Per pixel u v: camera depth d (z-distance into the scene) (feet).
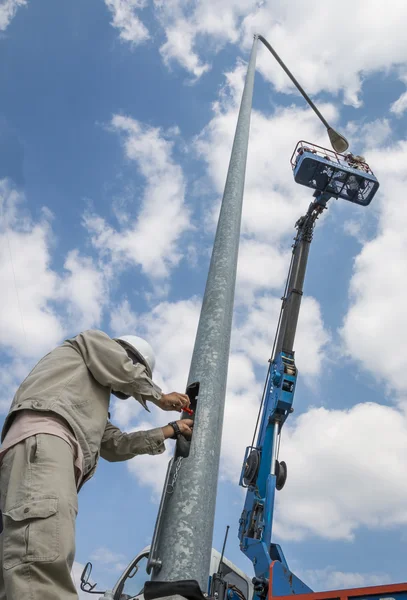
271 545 36.83
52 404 8.46
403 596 22.00
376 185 47.50
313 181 48.32
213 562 31.42
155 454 9.91
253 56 27.32
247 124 19.60
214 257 13.88
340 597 23.53
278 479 40.11
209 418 10.40
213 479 9.80
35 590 6.88
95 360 9.23
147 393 9.57
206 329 12.01
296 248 47.85
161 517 9.20
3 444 8.20
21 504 7.38
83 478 8.79
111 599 27.91
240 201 15.88
